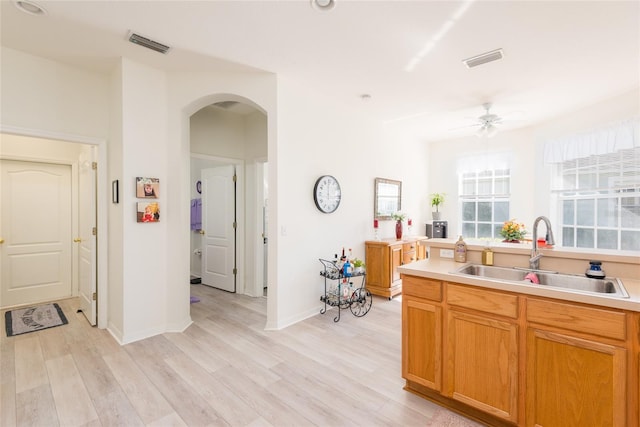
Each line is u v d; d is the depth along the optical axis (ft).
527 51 8.80
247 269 15.11
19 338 9.89
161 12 7.14
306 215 11.90
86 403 6.68
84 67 10.16
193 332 10.47
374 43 8.46
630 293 5.01
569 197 14.34
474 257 7.91
